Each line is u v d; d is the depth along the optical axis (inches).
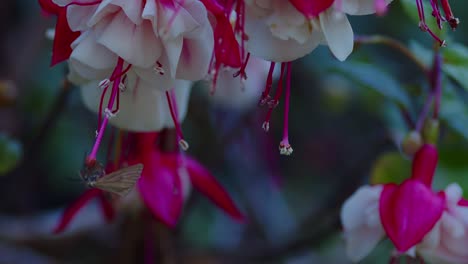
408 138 16.9
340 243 23.9
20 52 23.0
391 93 18.2
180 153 16.7
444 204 15.9
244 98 21.0
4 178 23.2
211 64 14.3
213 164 21.9
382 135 20.3
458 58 16.8
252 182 23.7
